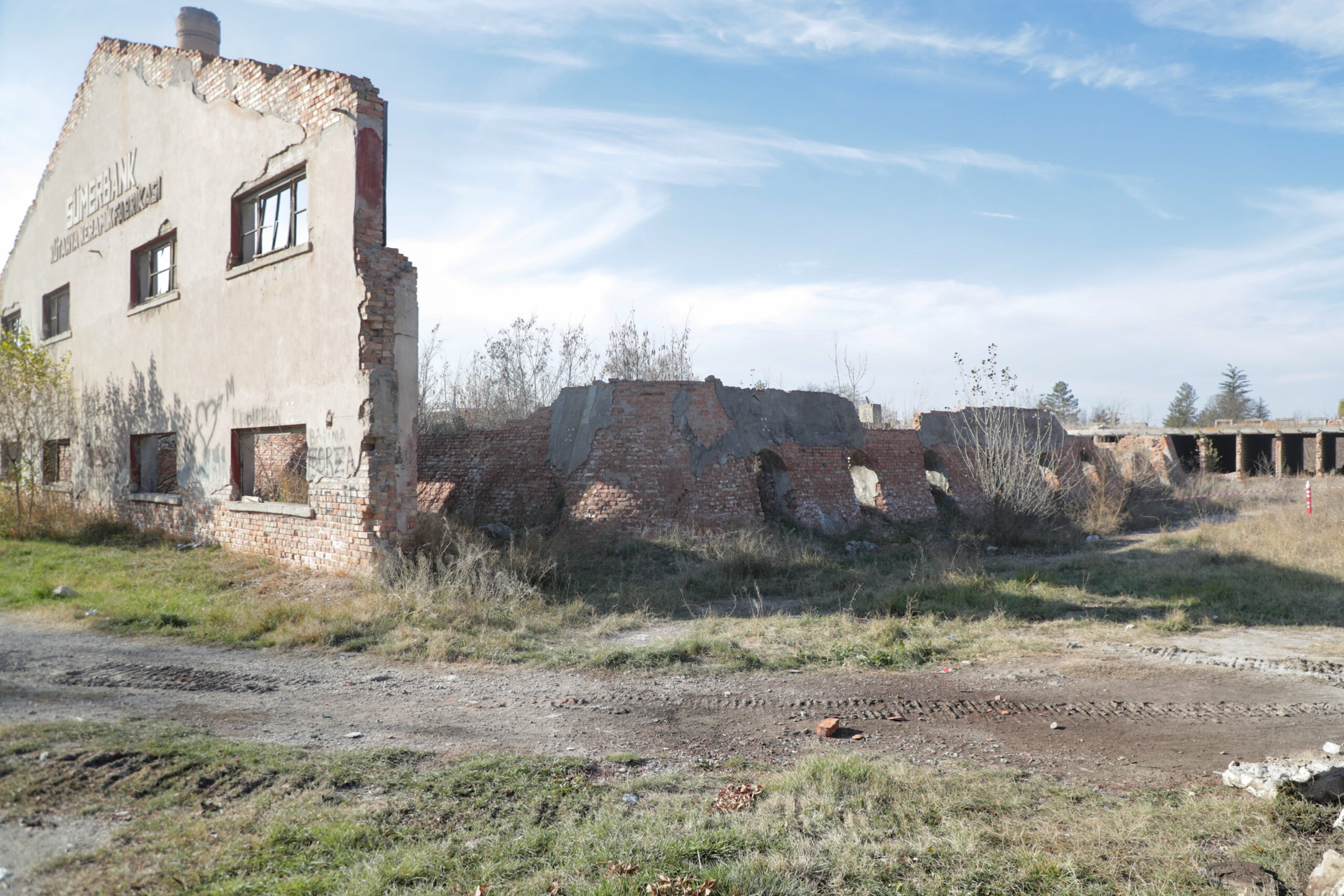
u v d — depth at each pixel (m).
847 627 8.51
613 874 3.22
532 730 5.28
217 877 3.16
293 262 11.14
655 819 3.77
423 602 8.71
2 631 7.55
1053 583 11.20
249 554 11.88
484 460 17.42
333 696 5.95
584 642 7.95
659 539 13.54
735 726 5.48
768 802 3.98
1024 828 3.76
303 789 4.02
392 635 7.80
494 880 3.18
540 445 16.22
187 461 13.48
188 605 8.91
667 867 3.28
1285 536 13.61
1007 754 4.95
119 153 15.63
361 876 3.19
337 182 10.37
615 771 4.51
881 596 9.99
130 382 15.17
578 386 15.97
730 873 3.19
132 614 8.22
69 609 8.41
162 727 4.82
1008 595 10.01
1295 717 5.68
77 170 17.25
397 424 10.21
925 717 5.72
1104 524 18.44
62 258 17.88
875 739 5.25
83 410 16.80
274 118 11.52
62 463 18.66
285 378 11.31
